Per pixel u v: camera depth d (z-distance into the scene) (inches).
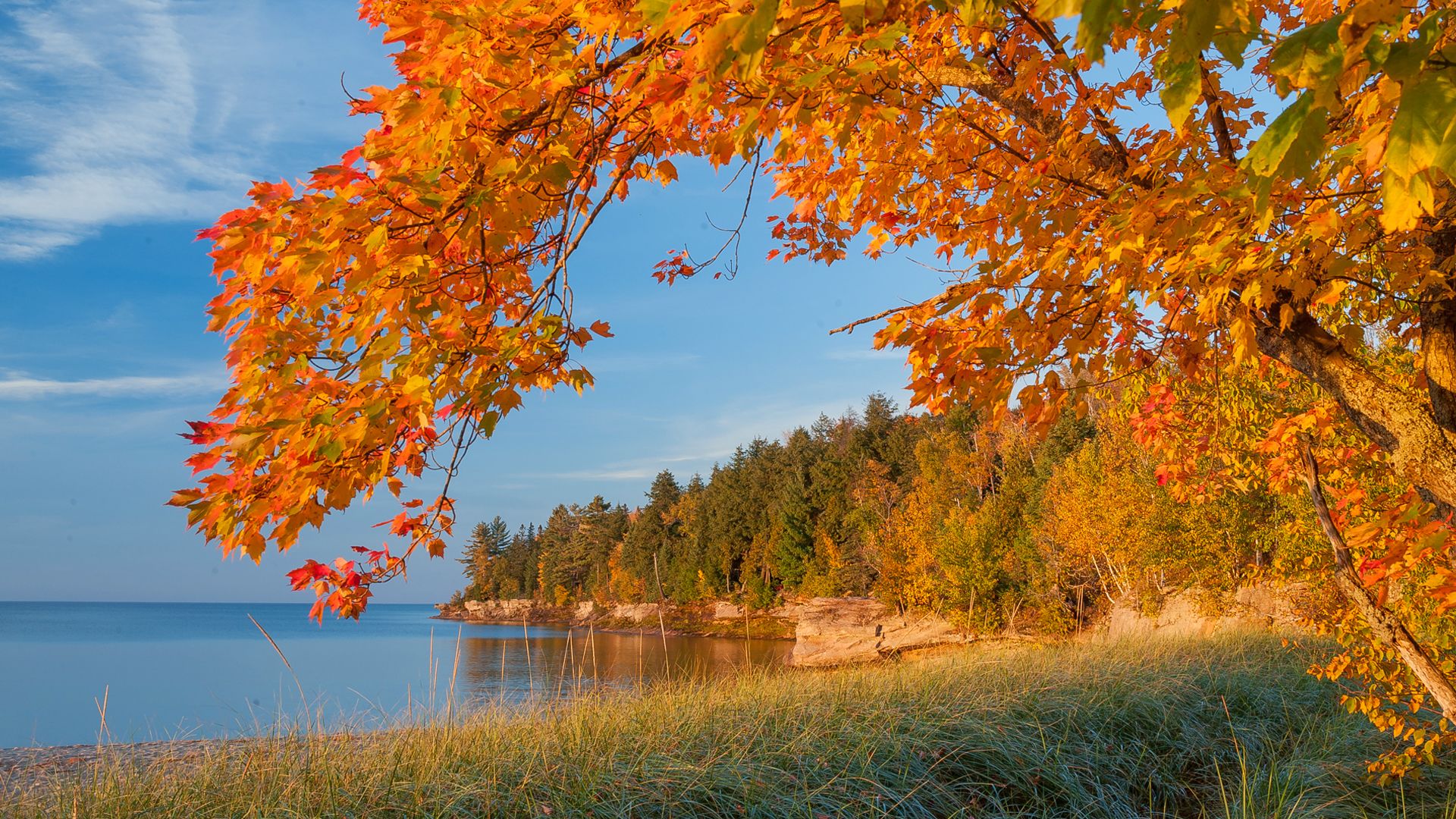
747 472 2448.3
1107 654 322.0
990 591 1091.9
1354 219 68.5
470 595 3897.6
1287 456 134.7
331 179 69.0
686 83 64.6
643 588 2445.9
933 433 1914.4
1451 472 79.8
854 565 1717.5
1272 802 185.5
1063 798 186.1
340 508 74.0
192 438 71.3
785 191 117.6
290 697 207.0
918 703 227.6
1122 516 800.3
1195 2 38.5
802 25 63.8
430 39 71.4
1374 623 109.0
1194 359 97.5
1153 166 83.7
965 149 103.3
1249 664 327.3
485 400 73.7
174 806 148.1
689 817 154.7
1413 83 36.3
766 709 217.3
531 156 68.9
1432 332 85.6
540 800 155.5
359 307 75.1
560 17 70.0
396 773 161.9
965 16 56.8
